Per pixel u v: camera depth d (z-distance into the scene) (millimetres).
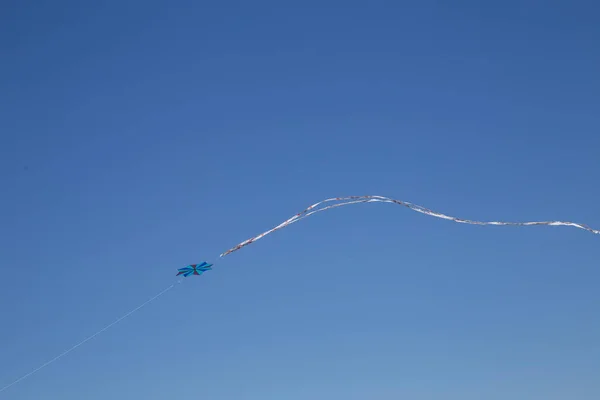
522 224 49312
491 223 49875
